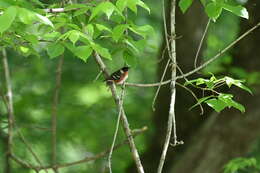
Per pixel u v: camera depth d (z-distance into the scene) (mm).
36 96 17344
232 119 13578
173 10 7621
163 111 14711
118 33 6812
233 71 13531
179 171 13945
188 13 14023
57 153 17812
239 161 11711
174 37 7516
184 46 14086
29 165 10469
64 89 17703
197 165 13867
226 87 13922
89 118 17859
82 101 19406
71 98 18016
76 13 7066
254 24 13945
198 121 14484
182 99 14375
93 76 17719
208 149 13820
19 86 17672
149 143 15273
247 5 14031
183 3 8078
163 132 14773
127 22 7660
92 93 19969
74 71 17453
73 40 6234
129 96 19719
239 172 13500
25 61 16219
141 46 7902
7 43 7500
